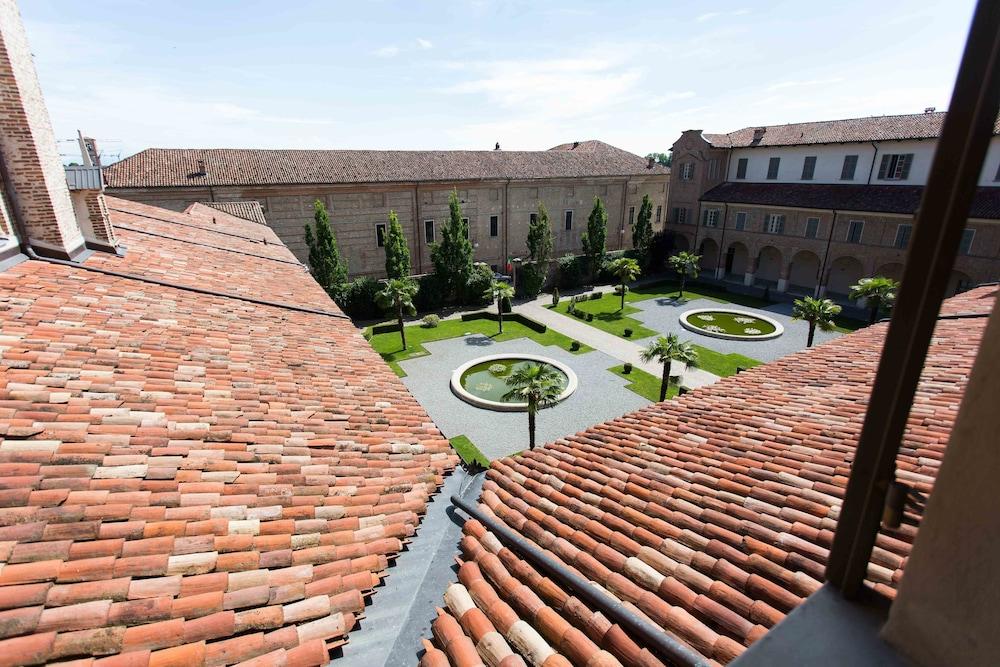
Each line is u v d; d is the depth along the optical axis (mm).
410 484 7312
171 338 9250
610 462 7703
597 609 4145
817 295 40406
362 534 5773
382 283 37438
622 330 35719
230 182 34625
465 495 7570
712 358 30234
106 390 6914
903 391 1444
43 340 7570
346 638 4395
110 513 4746
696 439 8141
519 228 47219
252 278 15445
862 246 37219
